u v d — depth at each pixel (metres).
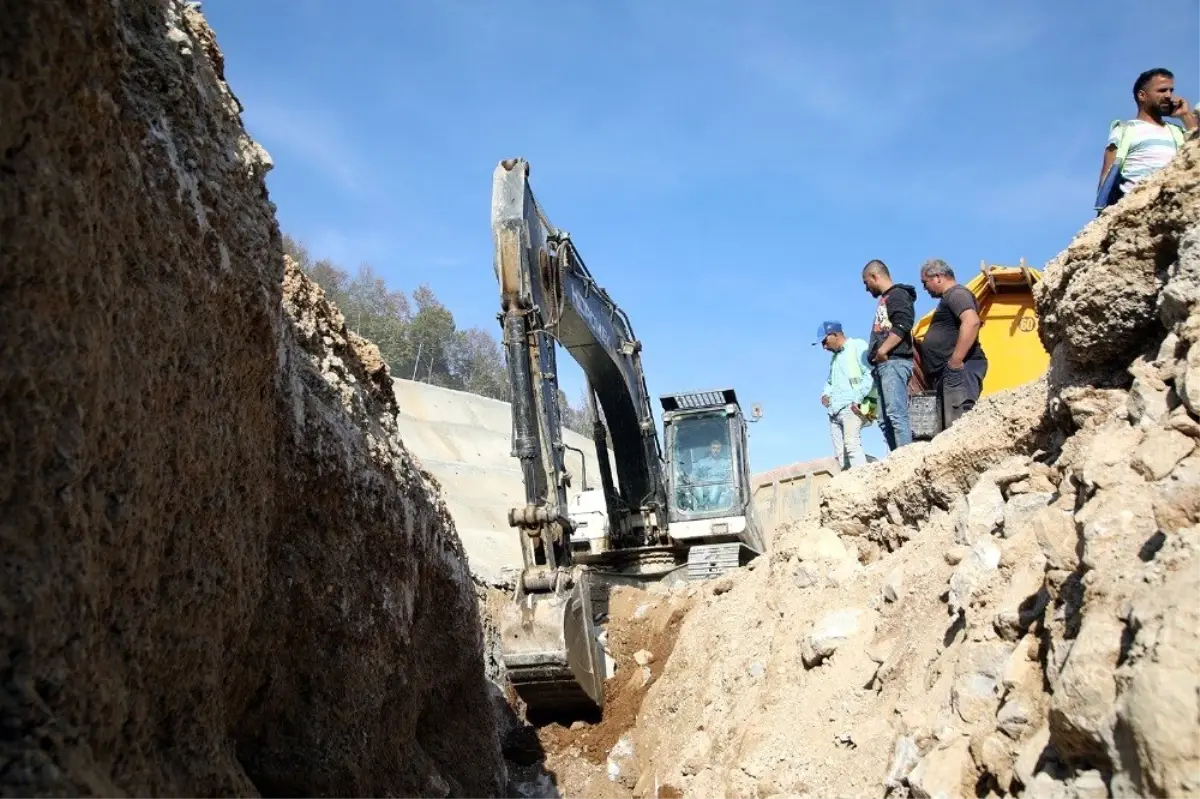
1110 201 6.01
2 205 2.44
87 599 2.74
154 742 3.27
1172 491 3.20
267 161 4.48
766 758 6.25
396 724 5.58
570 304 10.63
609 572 12.16
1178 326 3.83
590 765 9.59
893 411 8.65
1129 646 2.92
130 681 3.03
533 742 9.93
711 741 7.79
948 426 7.76
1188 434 3.47
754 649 8.25
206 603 3.52
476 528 30.62
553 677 9.30
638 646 10.66
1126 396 4.48
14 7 2.50
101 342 2.79
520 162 9.85
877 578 7.11
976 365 8.12
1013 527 5.07
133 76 3.48
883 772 5.04
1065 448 4.81
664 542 12.84
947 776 3.94
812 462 22.14
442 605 6.76
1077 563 3.70
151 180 3.23
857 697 6.07
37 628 2.53
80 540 2.71
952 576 5.45
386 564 5.55
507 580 13.98
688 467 13.44
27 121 2.54
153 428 3.13
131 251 3.04
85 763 2.66
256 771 4.26
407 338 59.06
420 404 36.50
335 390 5.59
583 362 11.99
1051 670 3.64
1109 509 3.48
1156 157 5.79
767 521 22.50
